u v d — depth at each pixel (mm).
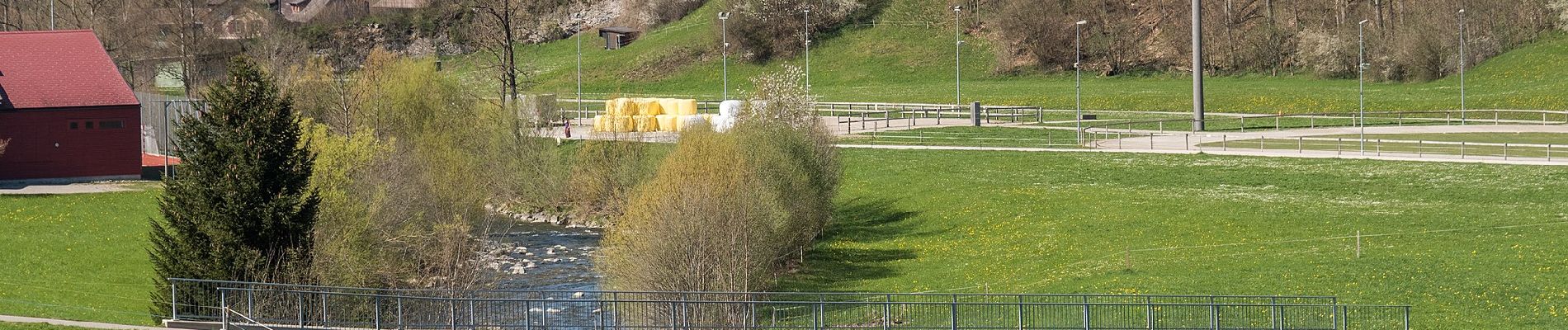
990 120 113438
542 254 69875
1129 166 84938
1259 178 79250
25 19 139875
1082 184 81188
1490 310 50094
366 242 53500
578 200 80625
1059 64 154625
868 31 166750
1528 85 117375
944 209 77562
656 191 57188
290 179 49000
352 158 57562
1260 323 48188
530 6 184000
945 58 158875
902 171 87750
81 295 54094
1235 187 77625
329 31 180125
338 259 50156
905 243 70438
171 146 89938
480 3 146500
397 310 47281
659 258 53875
